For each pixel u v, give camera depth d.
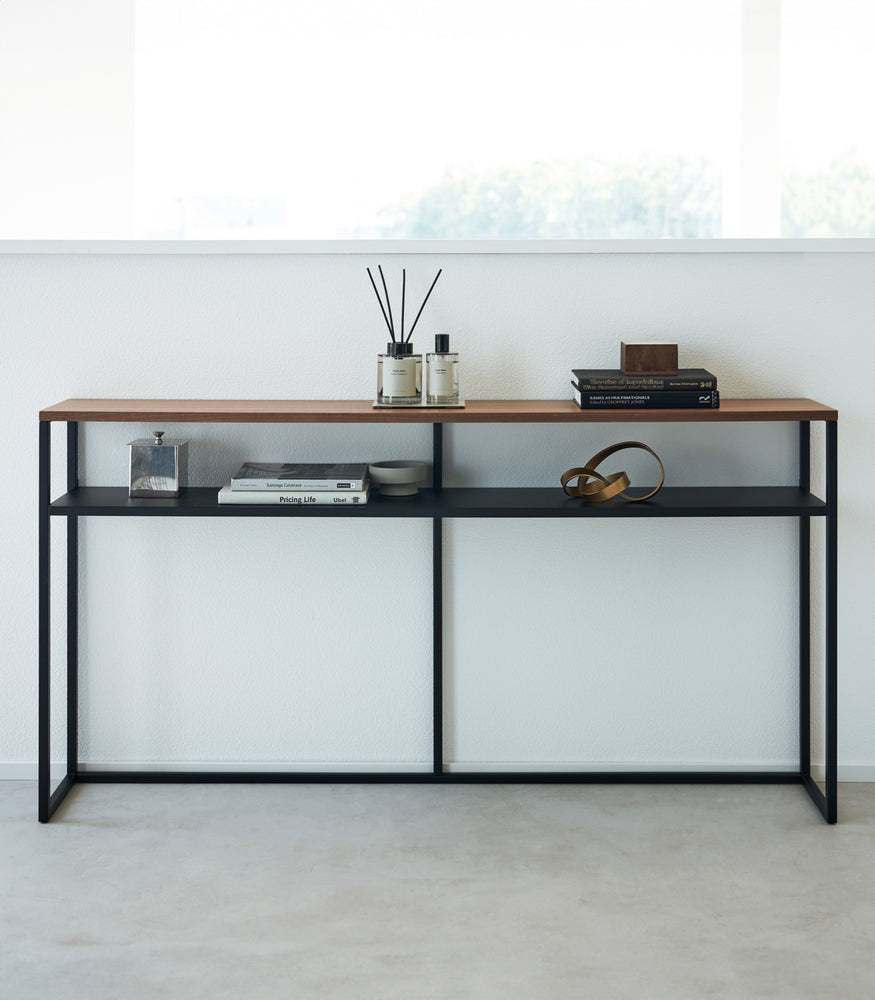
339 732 2.57
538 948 1.86
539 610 2.54
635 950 1.85
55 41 3.21
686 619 2.54
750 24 2.97
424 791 2.49
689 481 2.50
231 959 1.82
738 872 2.11
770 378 2.46
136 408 2.29
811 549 2.51
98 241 2.42
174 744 2.58
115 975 1.78
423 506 2.24
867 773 2.55
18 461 2.49
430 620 2.54
